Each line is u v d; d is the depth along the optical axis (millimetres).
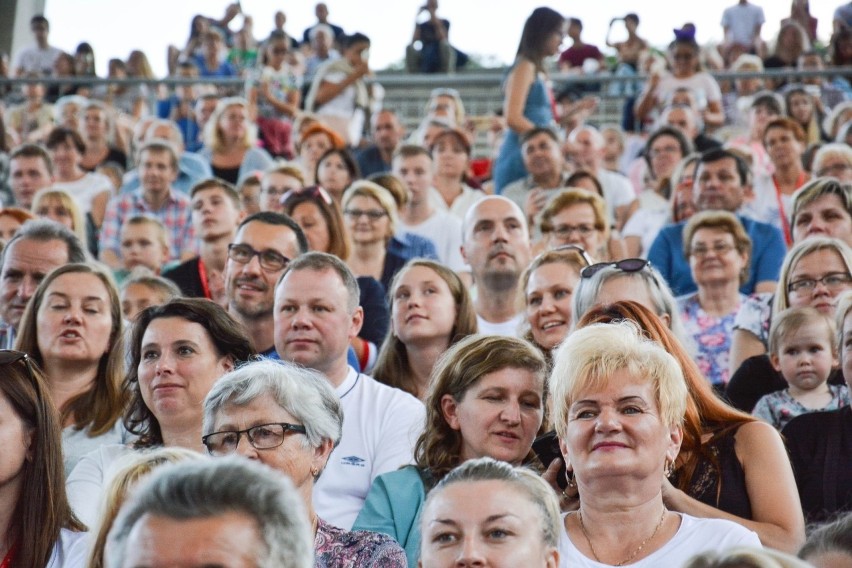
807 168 20719
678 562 7312
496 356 8945
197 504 4395
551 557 6570
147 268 16594
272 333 12266
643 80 27422
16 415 8164
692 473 8242
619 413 7465
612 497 7426
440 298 11727
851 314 9820
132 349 9938
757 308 13203
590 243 14969
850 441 9664
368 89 28531
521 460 8859
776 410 11016
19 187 20938
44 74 33094
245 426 7812
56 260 12742
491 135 27781
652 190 20156
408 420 10117
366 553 7688
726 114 27922
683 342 9727
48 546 8133
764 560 4480
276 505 4477
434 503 6551
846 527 5762
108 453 9711
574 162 21438
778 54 30844
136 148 25594
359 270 15859
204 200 15875
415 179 17906
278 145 26516
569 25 33938
